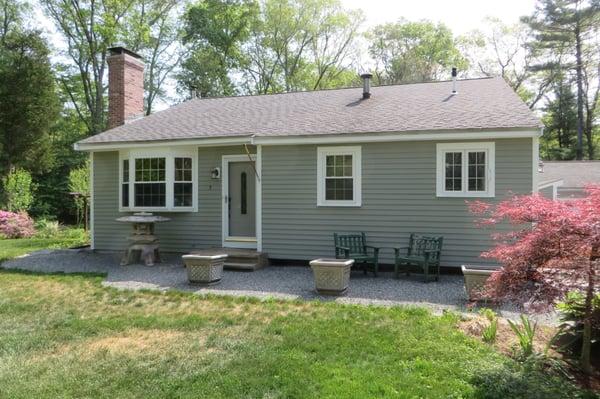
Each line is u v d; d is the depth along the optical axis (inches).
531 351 175.3
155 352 181.3
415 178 362.9
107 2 1038.4
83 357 176.4
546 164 808.3
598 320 171.9
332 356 173.0
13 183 772.0
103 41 1044.5
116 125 541.3
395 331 201.8
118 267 387.9
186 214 442.3
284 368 161.3
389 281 328.8
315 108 466.0
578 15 1144.8
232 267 377.7
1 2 1008.9
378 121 385.4
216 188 433.4
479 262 347.3
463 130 335.6
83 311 245.9
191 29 1174.3
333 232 384.8
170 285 314.2
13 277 338.6
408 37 1412.4
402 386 146.6
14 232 647.8
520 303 165.2
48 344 191.9
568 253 154.3
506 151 341.1
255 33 1309.1
